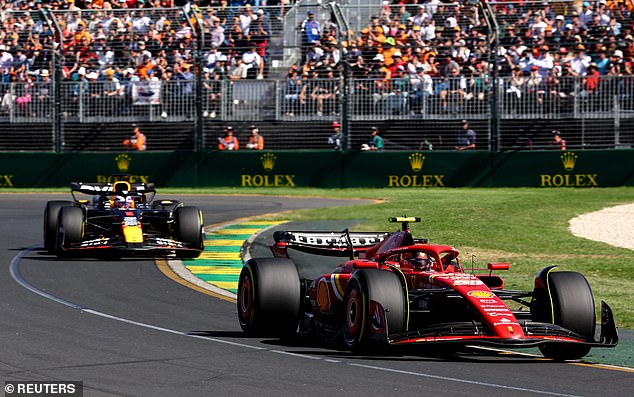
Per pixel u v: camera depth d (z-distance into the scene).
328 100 121.69
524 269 61.50
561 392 28.20
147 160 124.19
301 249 42.06
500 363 33.38
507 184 119.25
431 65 120.81
